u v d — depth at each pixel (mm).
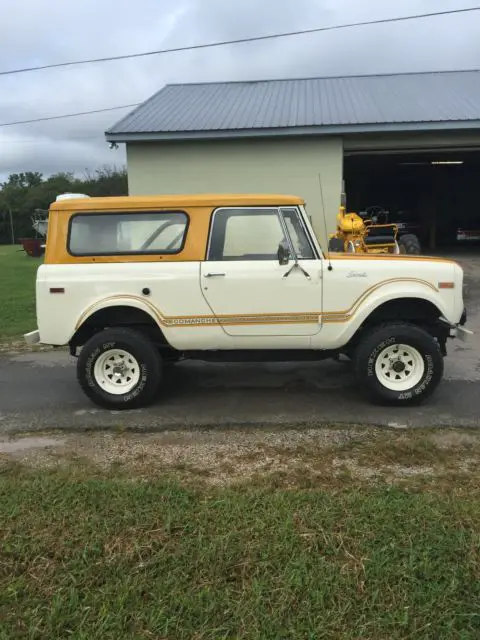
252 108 15555
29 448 4445
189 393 5781
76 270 5156
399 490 3492
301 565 2717
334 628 2336
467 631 2311
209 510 3264
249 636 2307
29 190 85125
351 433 4574
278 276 5059
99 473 3904
